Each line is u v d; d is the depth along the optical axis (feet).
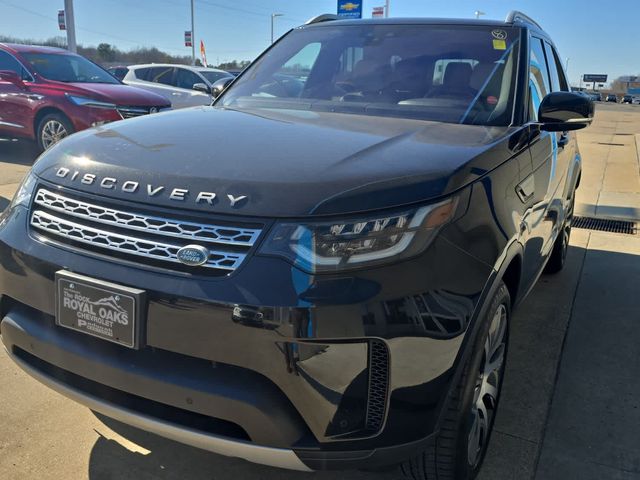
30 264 6.32
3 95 28.14
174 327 5.52
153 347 5.70
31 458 7.55
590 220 21.62
